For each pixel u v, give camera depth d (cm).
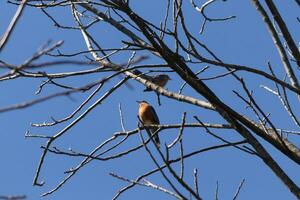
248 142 1005
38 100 506
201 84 1057
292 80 1020
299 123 1034
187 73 1042
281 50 1038
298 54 1029
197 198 838
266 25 1055
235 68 960
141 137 870
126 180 1012
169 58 1034
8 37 521
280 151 997
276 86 1081
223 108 1027
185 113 938
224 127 1039
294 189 941
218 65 959
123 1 1031
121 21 1051
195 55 962
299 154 1004
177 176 845
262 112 971
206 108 1064
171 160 1013
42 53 519
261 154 984
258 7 1066
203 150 1016
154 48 1030
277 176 962
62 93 517
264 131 1002
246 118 1084
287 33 1029
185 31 960
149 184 981
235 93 993
